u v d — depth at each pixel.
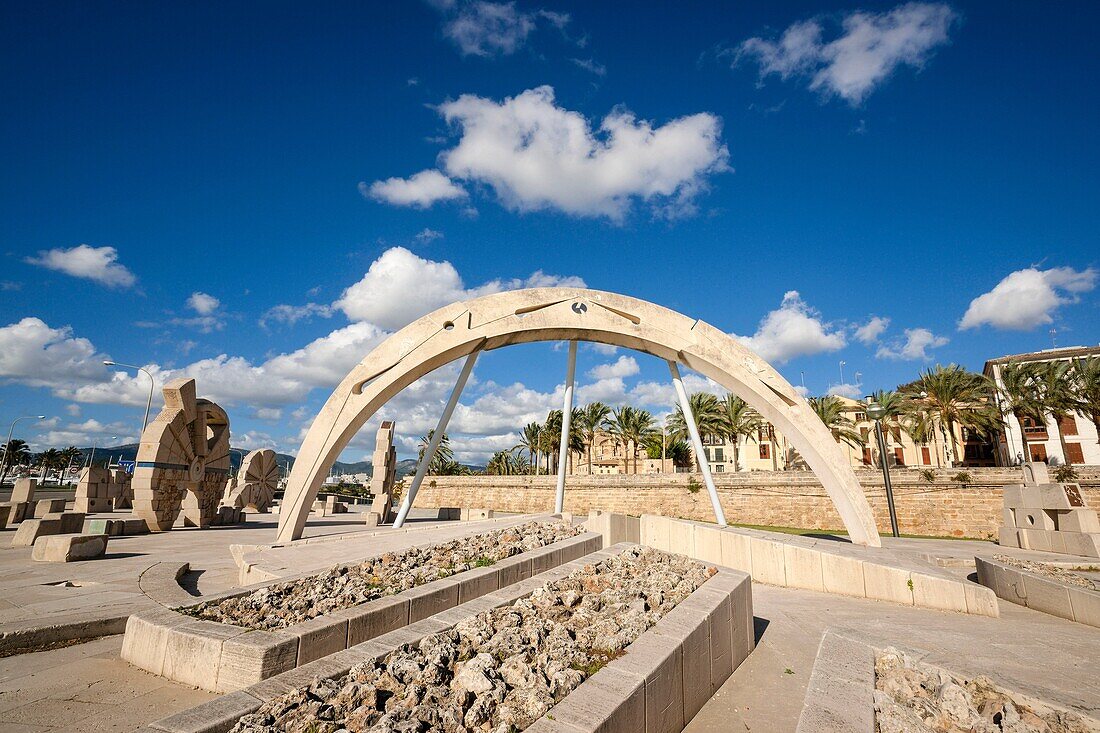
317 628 6.33
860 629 9.35
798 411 18.48
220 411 26.02
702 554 15.78
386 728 3.85
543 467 81.38
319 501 36.94
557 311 19.64
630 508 42.88
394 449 33.97
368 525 24.75
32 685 6.07
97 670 6.52
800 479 35.62
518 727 4.05
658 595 7.01
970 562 16.73
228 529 23.20
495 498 52.00
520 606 6.73
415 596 7.71
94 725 5.18
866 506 17.33
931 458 55.19
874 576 12.18
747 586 8.12
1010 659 7.52
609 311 19.94
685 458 70.50
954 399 41.00
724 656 6.80
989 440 52.50
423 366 18.84
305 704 4.34
